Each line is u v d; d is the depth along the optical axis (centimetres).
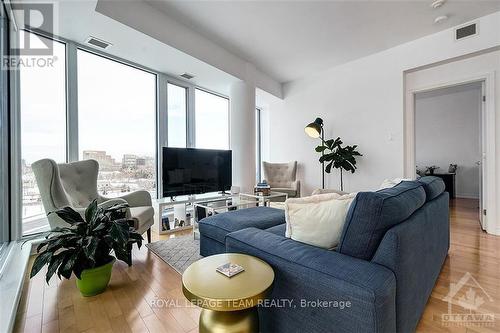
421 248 124
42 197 200
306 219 118
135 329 130
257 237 131
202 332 100
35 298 159
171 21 277
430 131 603
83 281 158
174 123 382
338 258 101
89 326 133
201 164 348
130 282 180
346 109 405
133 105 333
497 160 285
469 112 552
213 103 452
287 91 492
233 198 341
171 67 336
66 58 265
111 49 283
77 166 251
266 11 263
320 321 94
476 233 293
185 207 327
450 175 556
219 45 340
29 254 206
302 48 349
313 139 456
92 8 211
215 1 248
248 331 98
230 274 102
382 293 81
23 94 236
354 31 305
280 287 108
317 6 255
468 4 254
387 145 360
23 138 237
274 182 470
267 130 566
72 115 269
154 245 254
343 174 413
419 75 338
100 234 161
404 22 286
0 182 217
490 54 287
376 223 99
